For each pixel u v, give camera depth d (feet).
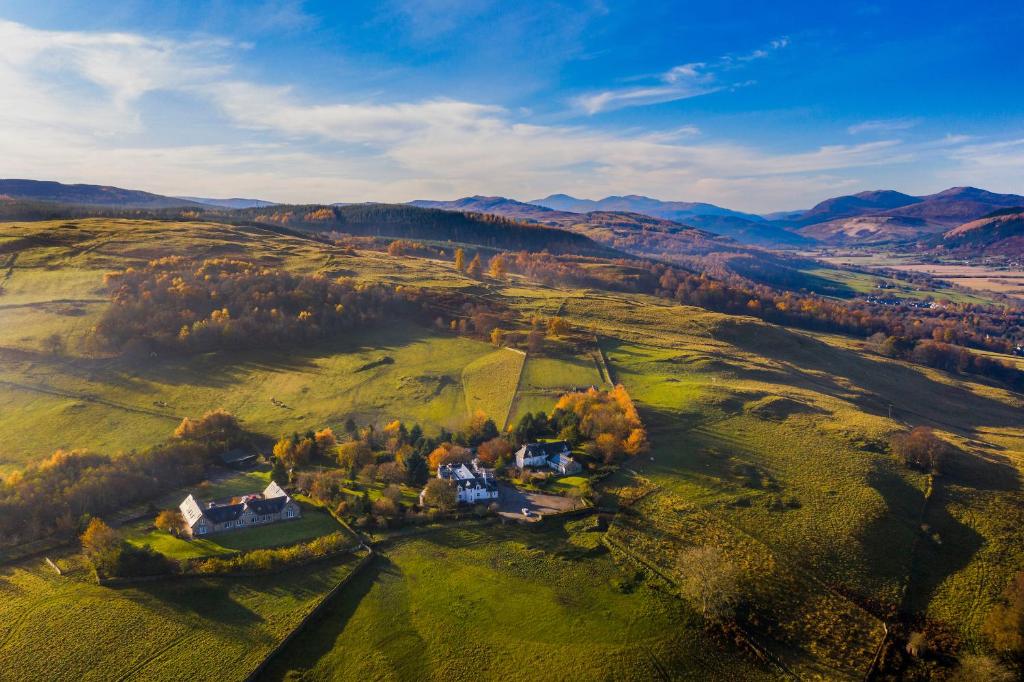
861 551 328.49
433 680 248.32
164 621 261.85
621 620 282.77
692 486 382.01
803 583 306.55
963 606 298.56
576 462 404.36
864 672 264.11
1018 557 328.08
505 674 252.62
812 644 276.41
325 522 337.31
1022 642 270.46
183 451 399.03
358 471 397.39
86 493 337.93
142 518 337.52
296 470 401.49
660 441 439.22
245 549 306.14
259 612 271.90
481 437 444.96
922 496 382.83
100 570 281.74
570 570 311.68
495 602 289.53
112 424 456.04
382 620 275.59
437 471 392.68
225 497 360.69
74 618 258.98
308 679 245.04
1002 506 374.84
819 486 384.27
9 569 288.10
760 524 345.51
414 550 320.91
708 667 262.88
